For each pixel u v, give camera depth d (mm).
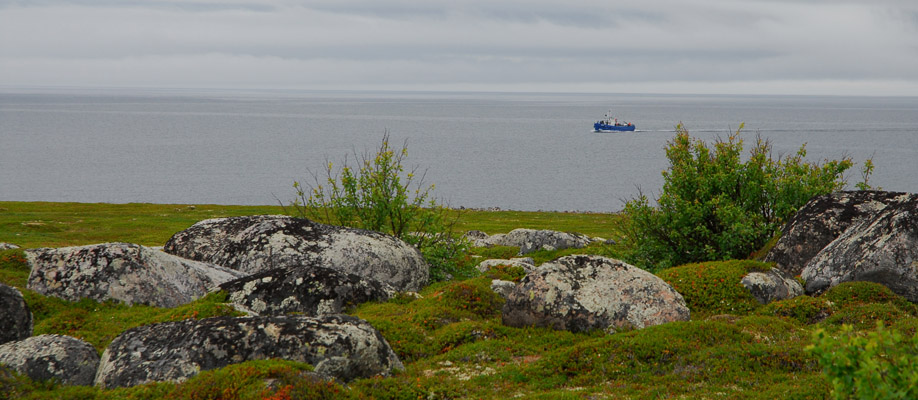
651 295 19406
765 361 15273
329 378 13719
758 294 21969
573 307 18969
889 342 8078
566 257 20703
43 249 27047
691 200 32094
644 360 15867
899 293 20906
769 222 31406
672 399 13664
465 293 22266
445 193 165750
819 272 23078
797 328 18266
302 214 35406
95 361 15102
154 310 20984
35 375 14039
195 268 24766
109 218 75375
